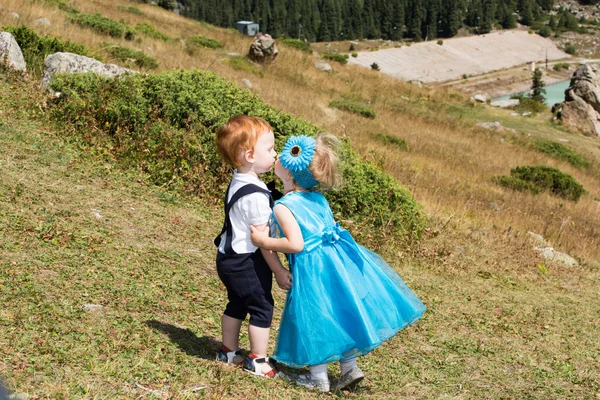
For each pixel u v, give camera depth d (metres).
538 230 13.86
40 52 13.00
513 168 23.77
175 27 34.03
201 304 4.93
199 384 3.39
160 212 7.36
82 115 9.47
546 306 7.96
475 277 8.88
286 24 147.12
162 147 9.02
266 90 24.69
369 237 9.11
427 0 148.50
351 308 3.65
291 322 3.69
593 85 39.12
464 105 39.09
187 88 9.68
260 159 3.71
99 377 3.19
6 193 6.22
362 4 155.75
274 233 3.70
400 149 21.59
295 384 3.79
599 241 14.33
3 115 9.20
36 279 4.43
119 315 4.20
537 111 42.75
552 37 156.25
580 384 5.12
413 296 3.98
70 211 6.30
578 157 29.38
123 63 17.36
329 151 3.73
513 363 5.43
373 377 4.47
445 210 12.66
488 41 133.75
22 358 3.21
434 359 5.19
